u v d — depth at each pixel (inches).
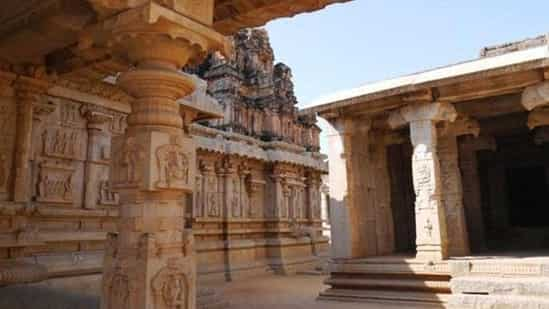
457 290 407.5
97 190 441.4
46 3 263.1
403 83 473.4
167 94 211.3
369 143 601.9
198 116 527.2
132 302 187.5
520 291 372.2
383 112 527.8
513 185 698.2
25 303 273.0
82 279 368.5
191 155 216.8
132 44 206.5
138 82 206.1
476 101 529.7
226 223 800.9
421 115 471.5
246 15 287.1
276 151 923.4
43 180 393.4
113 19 200.4
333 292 496.4
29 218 374.6
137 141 203.0
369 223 559.2
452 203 526.0
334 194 537.0
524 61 402.3
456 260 432.5
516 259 410.6
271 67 1061.8
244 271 791.1
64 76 368.2
